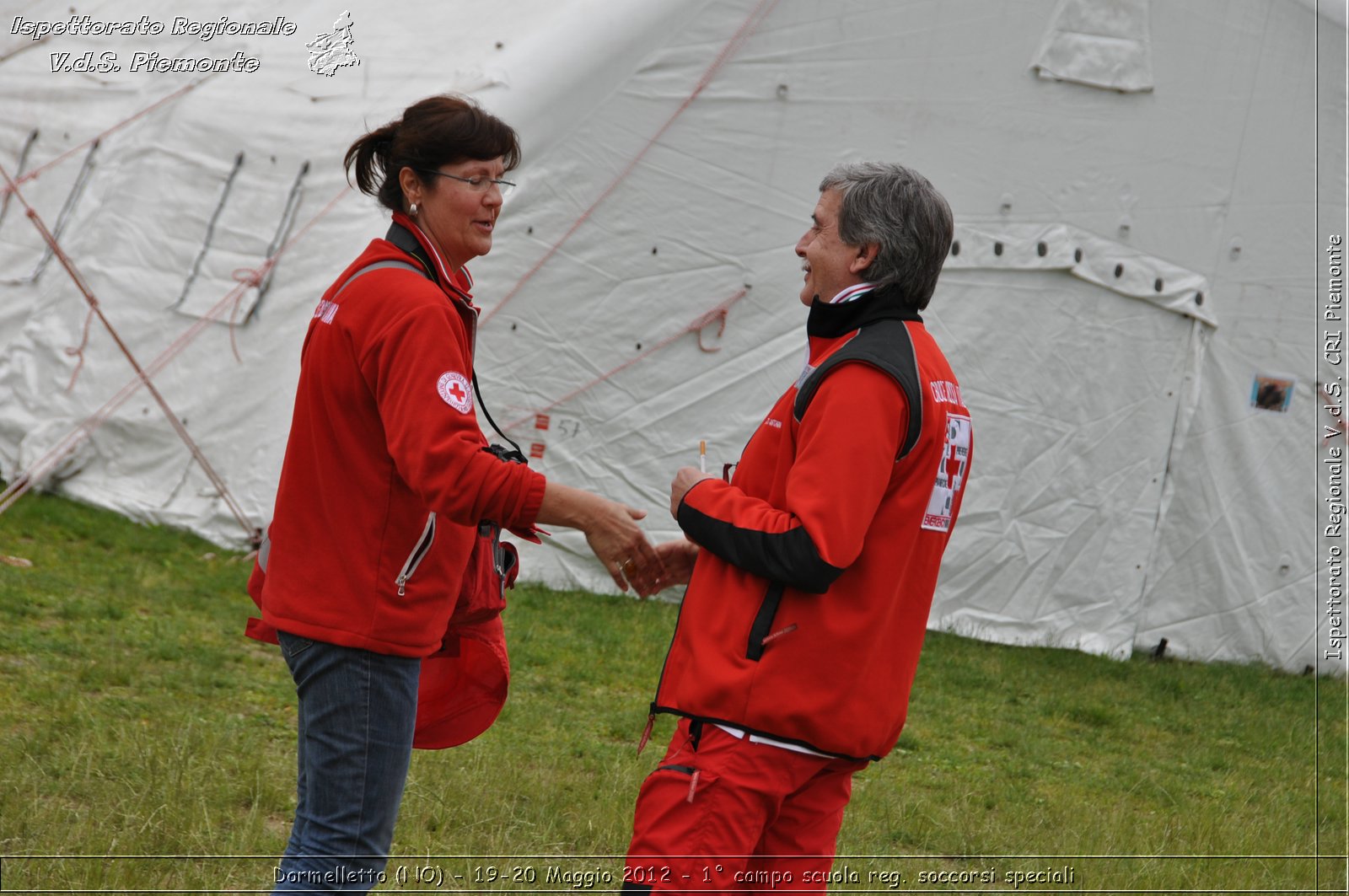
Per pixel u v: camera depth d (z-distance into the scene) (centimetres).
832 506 489
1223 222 1881
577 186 1744
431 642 544
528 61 1700
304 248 1766
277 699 1109
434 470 496
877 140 1809
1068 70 1822
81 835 715
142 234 1931
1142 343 1888
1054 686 1673
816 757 524
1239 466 1936
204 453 1778
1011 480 1889
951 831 978
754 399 1809
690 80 1758
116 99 2089
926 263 535
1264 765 1441
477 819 841
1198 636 1967
